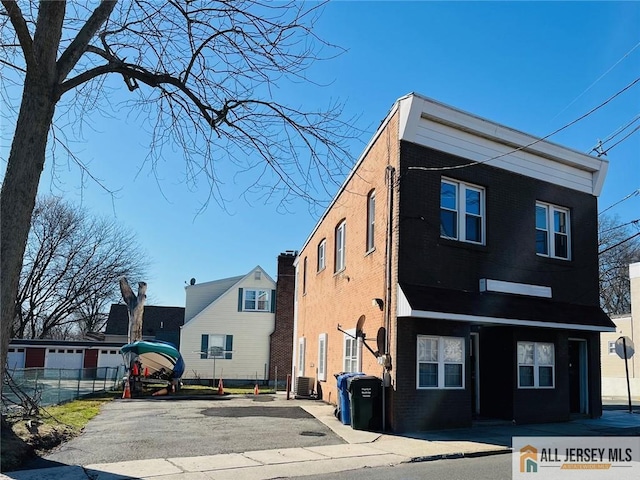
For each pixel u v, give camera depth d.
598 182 16.56
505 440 11.41
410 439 11.41
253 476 8.05
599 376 16.06
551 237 15.71
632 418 15.66
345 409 13.48
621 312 44.06
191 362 33.91
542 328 14.84
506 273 14.31
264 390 28.38
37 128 6.67
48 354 35.25
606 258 43.97
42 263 41.47
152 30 8.14
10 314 6.27
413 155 13.38
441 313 12.38
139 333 28.86
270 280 35.75
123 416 15.05
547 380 14.79
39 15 6.71
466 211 14.24
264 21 7.78
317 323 22.25
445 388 12.94
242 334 34.75
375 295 14.30
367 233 15.62
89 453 9.48
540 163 15.57
